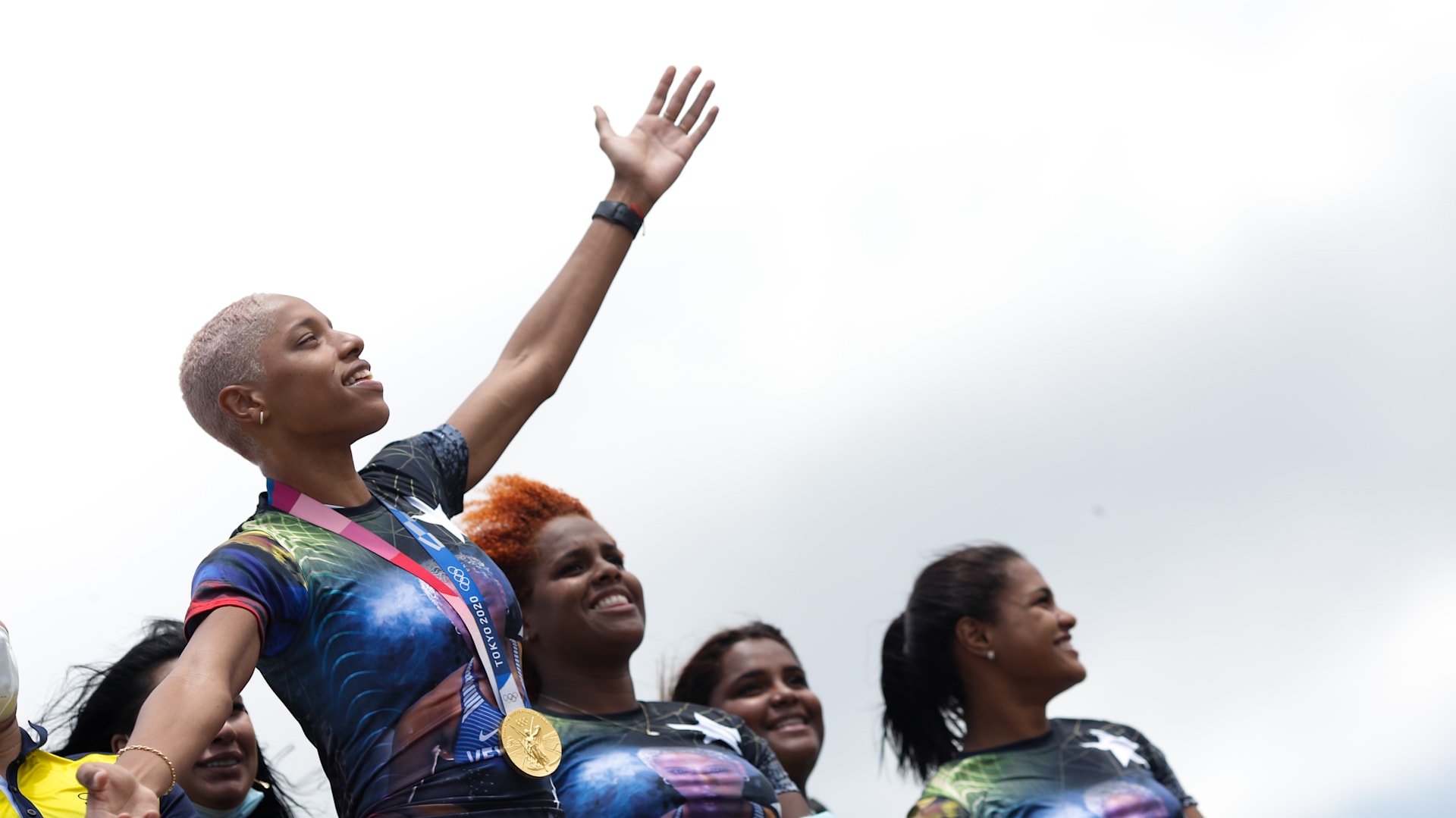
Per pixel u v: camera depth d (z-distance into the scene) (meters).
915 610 6.65
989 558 6.62
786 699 6.55
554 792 3.48
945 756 6.66
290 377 3.69
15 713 4.14
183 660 3.04
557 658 5.43
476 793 3.28
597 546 5.61
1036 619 6.38
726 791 5.03
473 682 3.41
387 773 3.28
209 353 3.74
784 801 5.52
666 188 4.92
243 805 5.26
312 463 3.72
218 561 3.29
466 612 3.49
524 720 3.42
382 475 3.94
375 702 3.32
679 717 5.46
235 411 3.71
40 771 4.22
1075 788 5.95
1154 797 5.98
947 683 6.53
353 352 3.82
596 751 5.05
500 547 5.63
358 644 3.35
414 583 3.48
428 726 3.31
